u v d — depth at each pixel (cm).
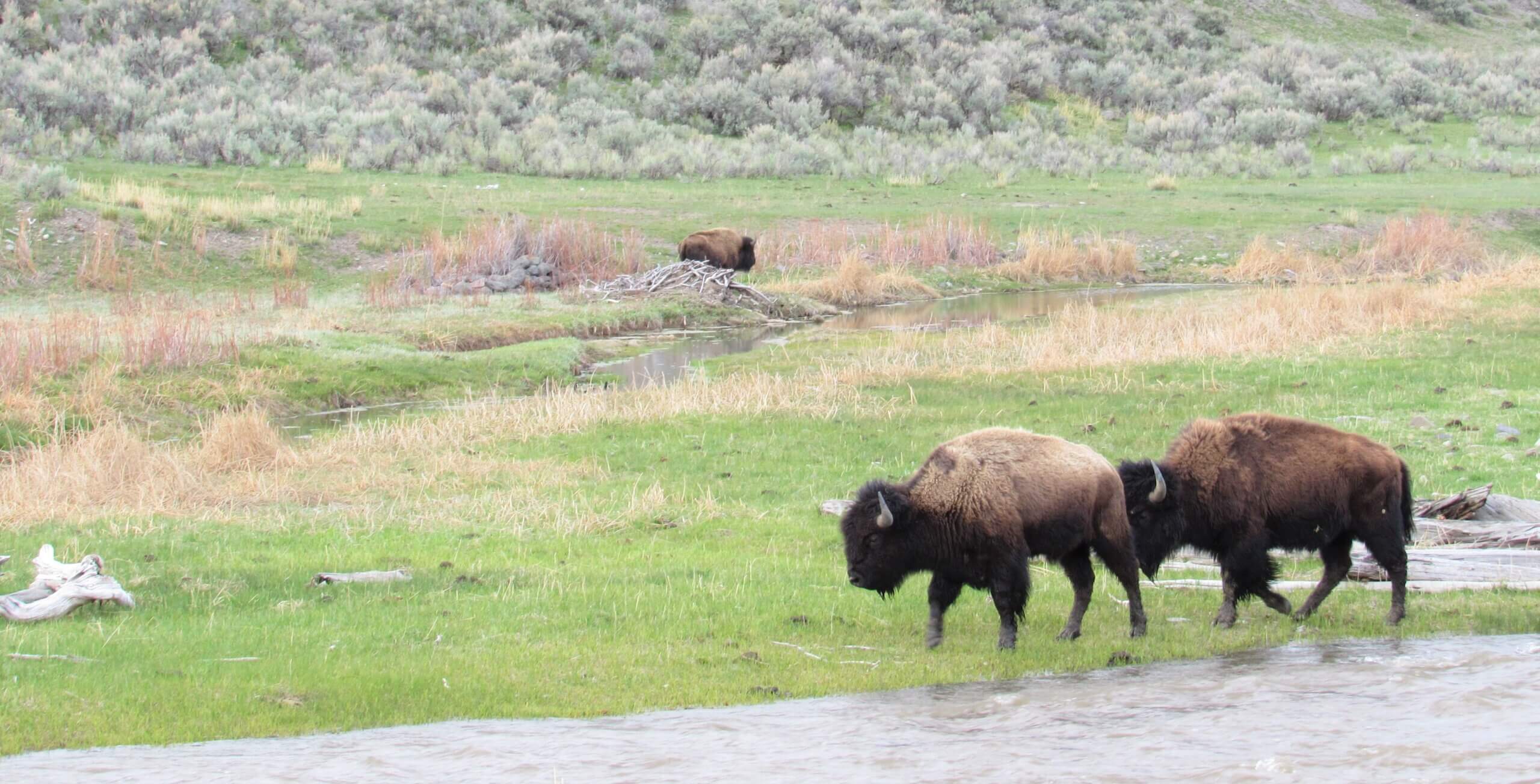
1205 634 2455
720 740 1892
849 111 13838
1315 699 1947
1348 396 4609
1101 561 2555
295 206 8544
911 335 6731
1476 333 5725
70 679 2173
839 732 1909
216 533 3269
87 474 3766
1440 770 1600
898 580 2386
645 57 14025
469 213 8888
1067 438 4159
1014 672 2242
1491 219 9688
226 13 13238
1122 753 1730
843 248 8762
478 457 4194
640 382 5722
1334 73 15762
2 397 4775
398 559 3012
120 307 6391
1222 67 16462
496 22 14300
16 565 2917
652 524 3381
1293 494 2475
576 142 11669
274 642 2397
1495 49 19425
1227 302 7475
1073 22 16675
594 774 1739
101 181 8962
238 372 5419
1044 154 12556
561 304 7319
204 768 1786
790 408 4728
